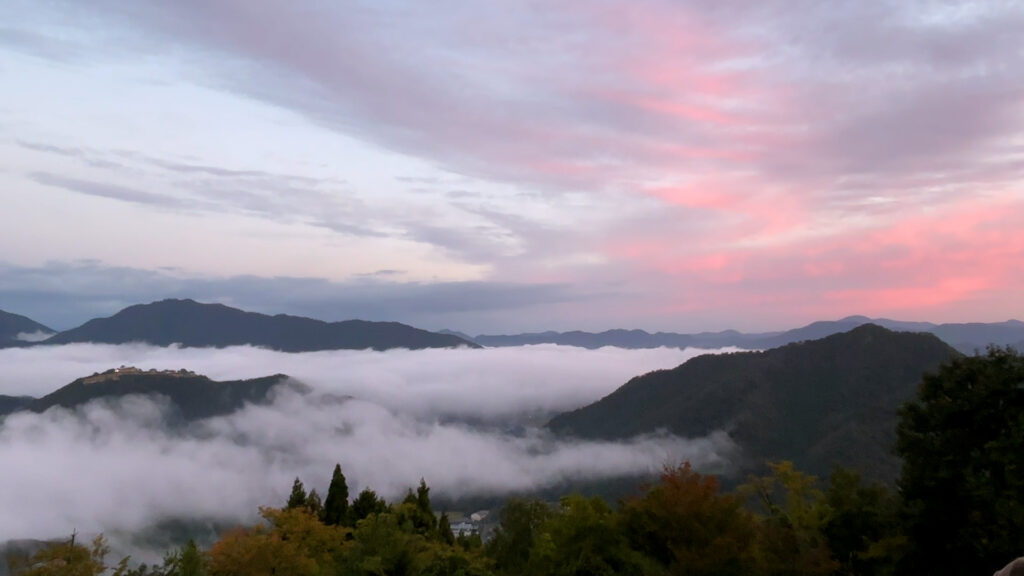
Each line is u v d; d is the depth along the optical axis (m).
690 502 17.80
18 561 20.89
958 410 21.31
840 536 23.91
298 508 30.02
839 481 25.52
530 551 22.25
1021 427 18.73
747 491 24.34
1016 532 17.33
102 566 20.83
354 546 22.28
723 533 17.06
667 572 17.14
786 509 25.83
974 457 20.06
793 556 18.28
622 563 18.75
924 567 21.23
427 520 35.38
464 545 33.34
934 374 23.44
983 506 19.09
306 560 24.83
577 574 19.06
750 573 16.52
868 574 23.50
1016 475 18.25
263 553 23.92
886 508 24.27
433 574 22.27
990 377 21.16
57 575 19.73
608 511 21.97
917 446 22.16
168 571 21.75
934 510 20.77
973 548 19.28
